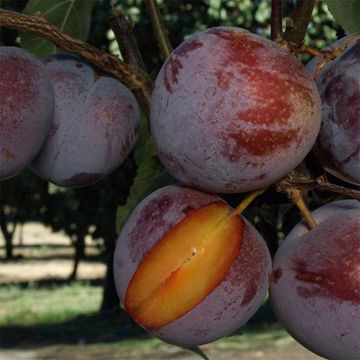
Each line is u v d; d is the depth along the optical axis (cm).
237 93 33
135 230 37
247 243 36
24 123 39
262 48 34
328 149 37
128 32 42
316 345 36
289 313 36
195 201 36
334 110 36
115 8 42
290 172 36
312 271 35
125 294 36
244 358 193
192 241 36
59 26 49
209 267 36
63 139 42
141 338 240
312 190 40
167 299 36
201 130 33
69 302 337
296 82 34
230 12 183
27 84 39
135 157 48
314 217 37
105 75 44
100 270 505
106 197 209
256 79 33
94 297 354
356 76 36
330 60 37
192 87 33
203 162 34
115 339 241
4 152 39
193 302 36
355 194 35
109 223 217
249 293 36
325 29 155
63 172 43
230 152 33
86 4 49
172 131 34
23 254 620
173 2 185
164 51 42
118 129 43
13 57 39
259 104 33
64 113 42
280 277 36
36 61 40
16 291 378
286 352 199
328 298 35
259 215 43
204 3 184
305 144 34
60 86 42
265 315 255
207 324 36
